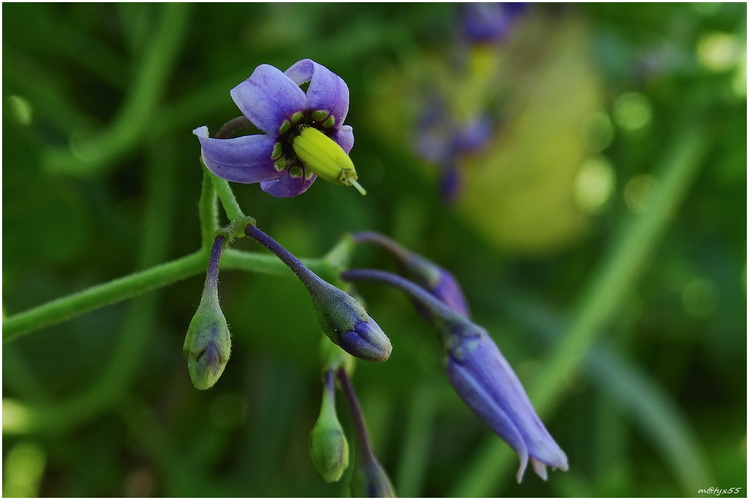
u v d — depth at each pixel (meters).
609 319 0.31
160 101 0.26
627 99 0.33
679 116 0.30
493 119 0.29
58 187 0.24
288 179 0.18
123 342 0.25
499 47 0.29
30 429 0.24
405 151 0.28
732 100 0.30
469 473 0.25
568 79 0.30
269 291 0.24
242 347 0.27
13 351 0.24
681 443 0.27
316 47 0.26
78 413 0.25
